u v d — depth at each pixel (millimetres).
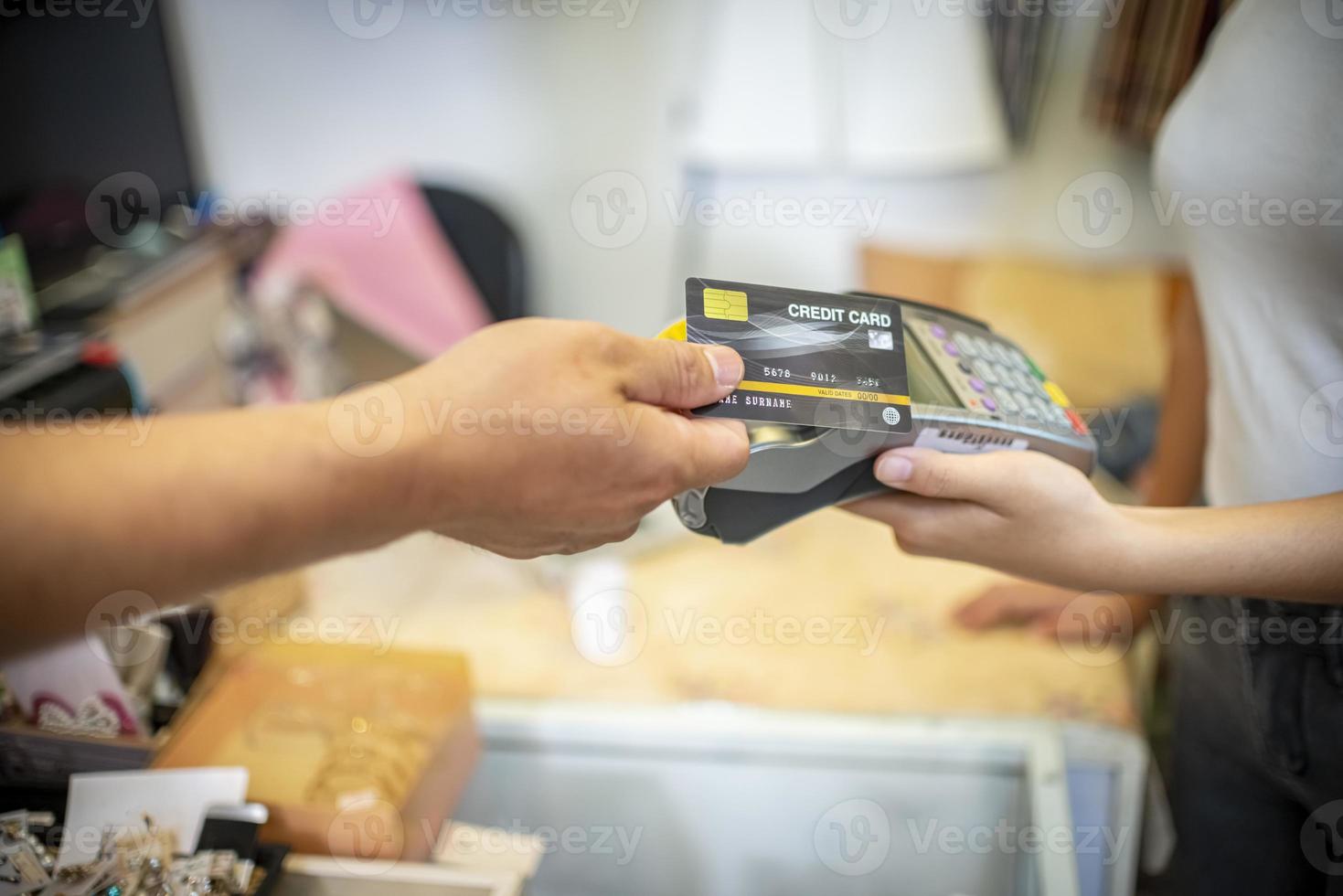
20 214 1377
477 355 435
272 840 624
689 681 883
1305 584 554
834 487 560
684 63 1519
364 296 1618
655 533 1127
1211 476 738
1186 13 1039
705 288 513
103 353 969
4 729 656
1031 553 570
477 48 1582
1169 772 826
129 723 655
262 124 1653
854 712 833
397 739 720
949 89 1346
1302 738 624
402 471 411
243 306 1567
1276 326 617
